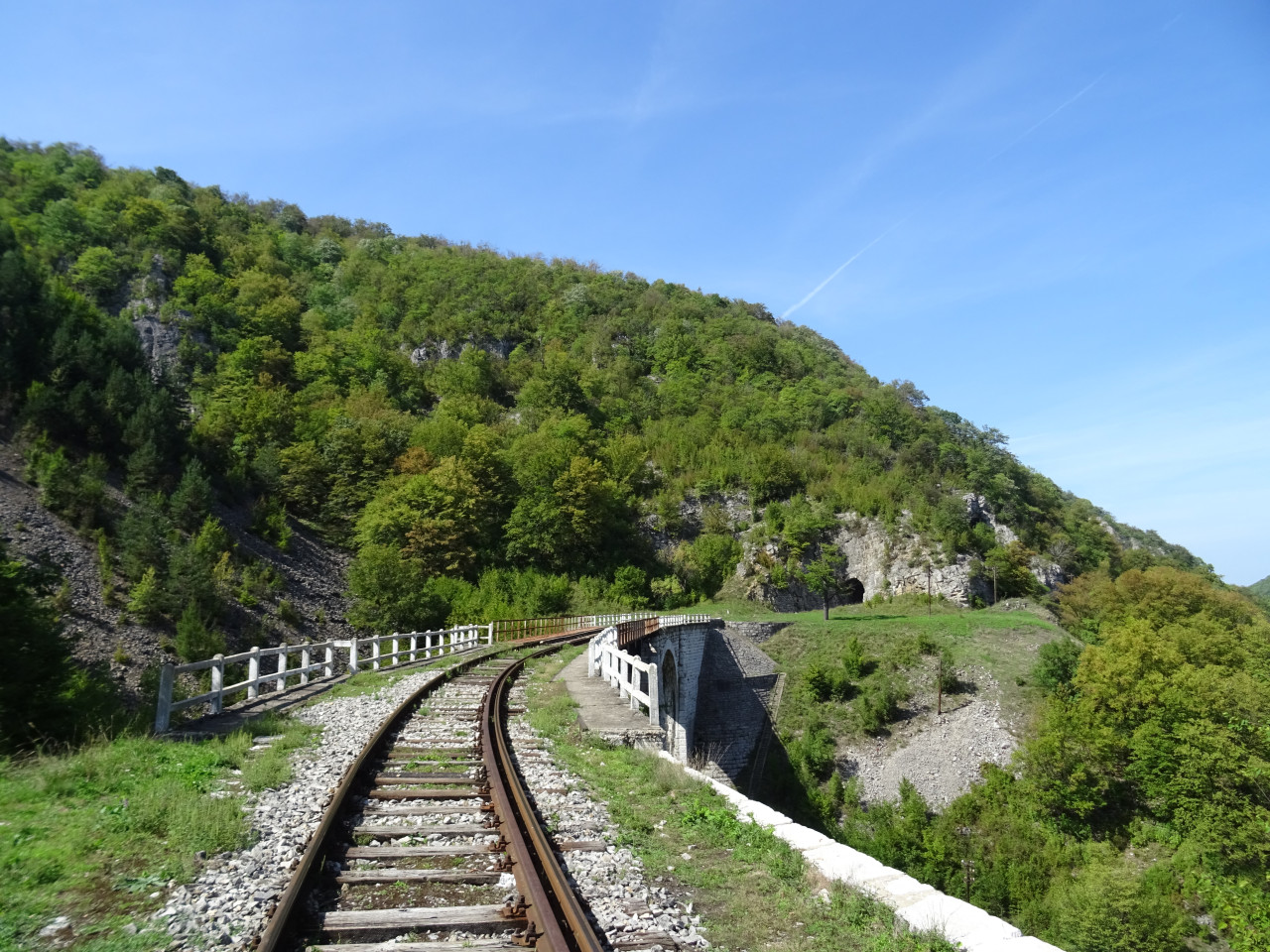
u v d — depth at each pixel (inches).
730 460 4210.1
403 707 574.6
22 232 4242.1
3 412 2218.3
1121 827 1472.7
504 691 725.9
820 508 3838.6
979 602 3292.3
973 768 1765.5
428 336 5324.8
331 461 3218.5
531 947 198.5
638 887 254.5
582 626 2160.4
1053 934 1179.9
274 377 4239.7
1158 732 1471.5
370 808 322.0
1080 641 2566.4
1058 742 1608.0
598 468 3444.9
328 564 2618.1
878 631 2440.9
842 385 5698.8
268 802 323.9
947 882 1398.9
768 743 2075.5
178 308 4222.4
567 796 363.3
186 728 501.7
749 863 288.5
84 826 273.3
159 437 2465.6
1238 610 2923.2
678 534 3789.4
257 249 5644.7
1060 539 4035.4
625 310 6318.9
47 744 443.2
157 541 1847.9
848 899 248.4
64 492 1870.1
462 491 3056.1
